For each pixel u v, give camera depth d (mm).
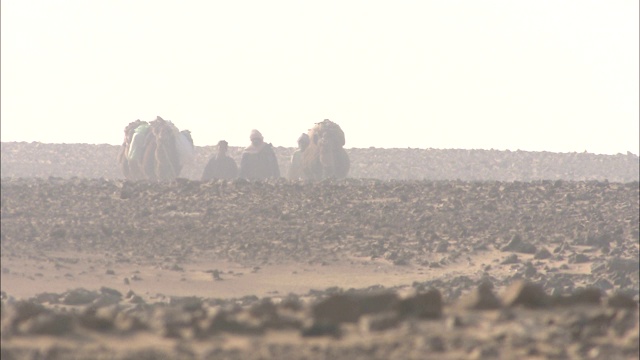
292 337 36031
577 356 33500
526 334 35906
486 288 41500
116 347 34031
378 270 94625
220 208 118625
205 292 84875
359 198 123500
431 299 39969
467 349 33469
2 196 123188
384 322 37281
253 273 92875
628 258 95062
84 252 99188
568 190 124938
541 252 98125
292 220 113438
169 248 101500
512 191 124625
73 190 127500
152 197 123750
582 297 42125
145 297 80438
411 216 114812
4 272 88375
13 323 38000
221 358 31984
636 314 40219
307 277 91750
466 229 108188
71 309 70250
